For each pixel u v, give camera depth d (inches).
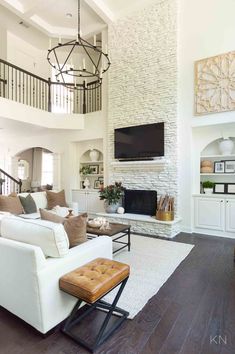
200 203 195.3
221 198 186.1
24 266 71.5
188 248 156.3
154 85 209.9
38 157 413.4
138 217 200.4
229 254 146.1
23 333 73.5
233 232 181.5
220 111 180.7
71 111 283.3
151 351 65.9
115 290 99.4
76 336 71.4
